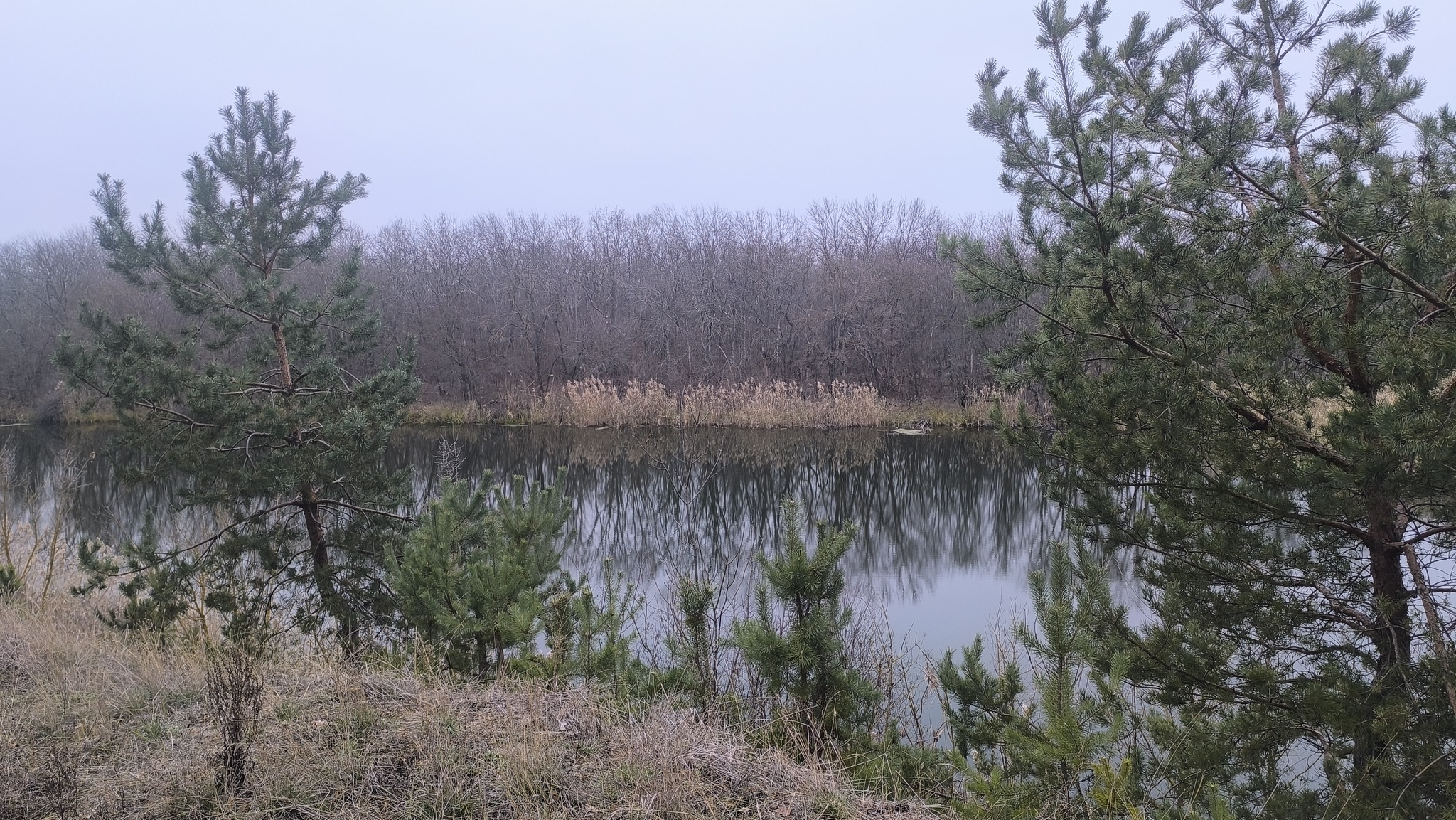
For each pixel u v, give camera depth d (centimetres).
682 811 347
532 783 363
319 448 967
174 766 379
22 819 337
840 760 439
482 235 4131
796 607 495
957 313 3356
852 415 2906
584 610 556
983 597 1168
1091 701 402
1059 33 452
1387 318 457
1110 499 536
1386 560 468
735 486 2064
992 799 401
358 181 973
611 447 2583
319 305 962
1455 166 427
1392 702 422
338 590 917
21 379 3519
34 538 1246
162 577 833
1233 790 457
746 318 3638
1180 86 495
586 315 3784
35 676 503
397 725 417
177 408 945
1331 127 493
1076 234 476
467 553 714
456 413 3272
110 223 868
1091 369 577
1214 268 459
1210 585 511
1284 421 474
